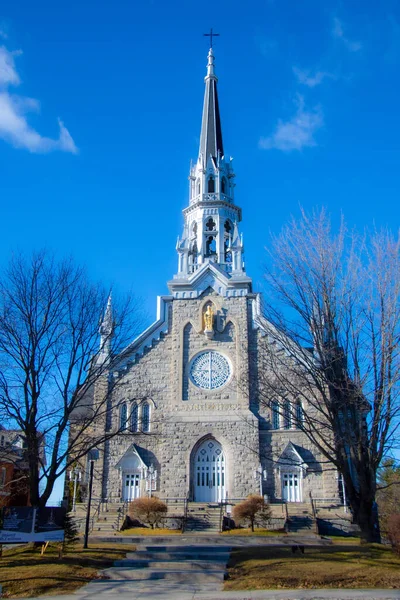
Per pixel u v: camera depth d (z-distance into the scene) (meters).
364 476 26.62
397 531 24.31
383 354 26.39
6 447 30.47
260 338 46.38
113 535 34.66
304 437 43.31
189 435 44.19
